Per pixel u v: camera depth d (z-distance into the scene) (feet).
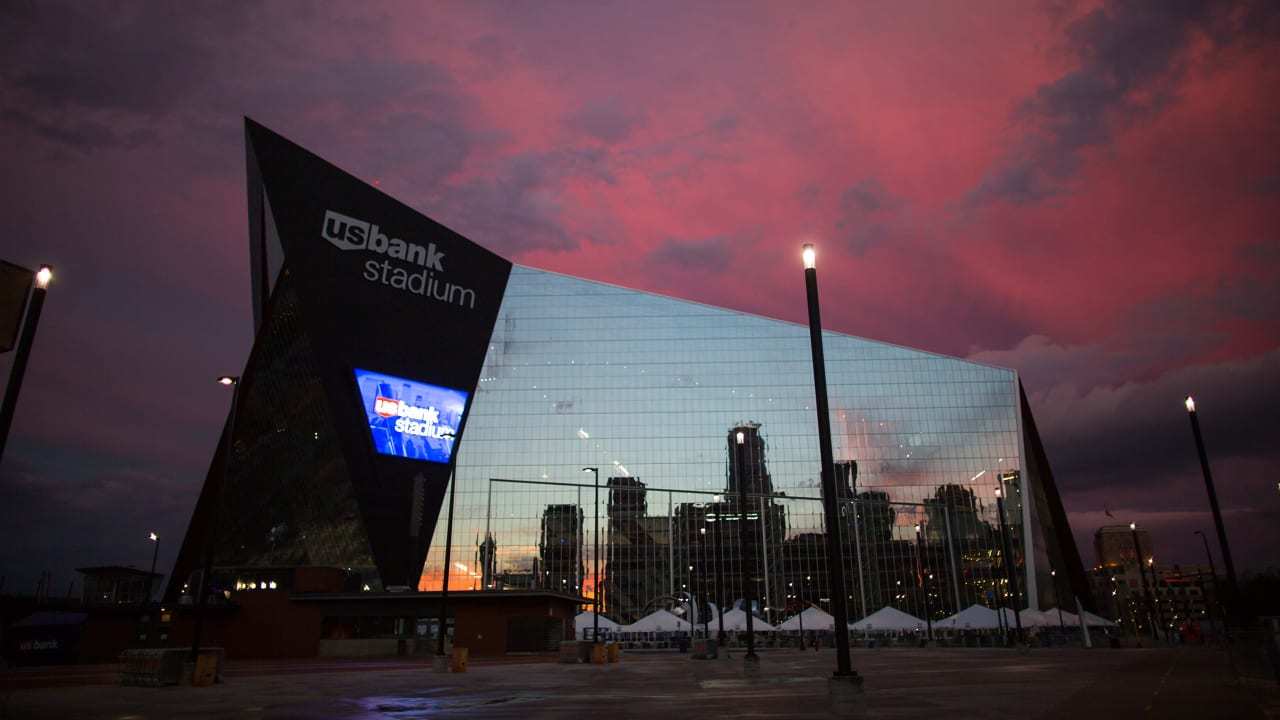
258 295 327.06
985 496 391.45
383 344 293.43
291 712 64.18
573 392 398.83
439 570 363.56
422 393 303.27
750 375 406.21
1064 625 295.48
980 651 232.73
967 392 406.00
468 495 379.14
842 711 55.83
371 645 221.25
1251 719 49.96
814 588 372.99
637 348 407.64
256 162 275.80
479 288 334.65
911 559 379.76
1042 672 107.24
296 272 273.13
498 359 402.31
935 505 375.86
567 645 166.71
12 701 76.54
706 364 406.82
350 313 285.02
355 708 67.31
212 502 379.35
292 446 297.74
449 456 308.19
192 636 216.54
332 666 158.51
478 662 170.81
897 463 395.14
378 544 273.95
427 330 310.65
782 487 389.19
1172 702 61.31
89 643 207.72
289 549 295.69
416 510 221.87
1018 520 386.93
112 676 127.44
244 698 78.69
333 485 277.64
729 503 383.45
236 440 335.67
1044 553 392.06
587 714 59.88
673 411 398.01
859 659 173.99
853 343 413.59
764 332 413.18
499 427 391.24
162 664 95.09
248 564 311.68
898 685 85.15
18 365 54.13
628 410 397.19
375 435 282.97
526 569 369.50
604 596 366.84
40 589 426.92
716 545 376.27
